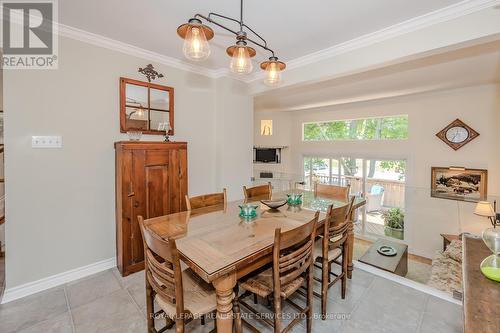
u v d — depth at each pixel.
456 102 4.33
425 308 1.91
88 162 2.38
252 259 1.30
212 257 1.27
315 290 2.18
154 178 2.50
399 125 5.07
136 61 2.67
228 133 3.44
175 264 1.17
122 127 2.57
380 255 3.85
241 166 3.63
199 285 1.50
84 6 1.88
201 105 3.31
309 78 2.86
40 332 1.67
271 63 1.88
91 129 2.38
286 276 1.43
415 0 1.78
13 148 2.00
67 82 2.23
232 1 1.80
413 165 4.85
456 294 2.06
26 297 2.05
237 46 1.60
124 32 2.30
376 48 2.31
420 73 3.30
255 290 1.48
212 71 3.34
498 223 3.63
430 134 4.64
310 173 6.42
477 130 4.15
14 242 2.02
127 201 2.33
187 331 1.67
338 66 2.60
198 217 1.96
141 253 2.45
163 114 2.90
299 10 1.92
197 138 3.28
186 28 1.41
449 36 1.90
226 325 1.27
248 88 3.65
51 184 2.18
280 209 2.21
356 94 4.52
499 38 1.78
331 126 6.07
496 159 4.00
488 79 3.62
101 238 2.49
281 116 6.62
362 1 1.80
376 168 5.41
